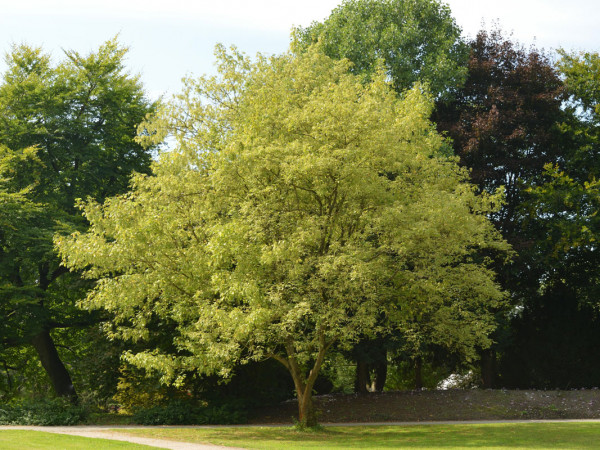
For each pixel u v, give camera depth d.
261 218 16.72
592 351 30.33
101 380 25.61
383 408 23.89
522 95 30.91
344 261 15.37
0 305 24.06
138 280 17.73
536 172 31.23
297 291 16.84
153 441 16.14
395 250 16.58
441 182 18.50
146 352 18.61
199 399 25.25
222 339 17.91
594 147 30.94
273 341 19.73
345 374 36.69
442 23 32.00
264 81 19.67
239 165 16.98
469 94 32.38
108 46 28.62
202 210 17.69
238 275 16.09
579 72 31.38
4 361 30.39
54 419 21.33
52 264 26.64
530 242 28.41
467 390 25.80
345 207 17.56
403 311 18.28
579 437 15.96
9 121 26.25
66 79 28.08
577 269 31.02
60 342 31.94
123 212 17.73
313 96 17.33
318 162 15.32
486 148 29.38
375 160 16.98
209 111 20.39
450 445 15.11
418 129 18.73
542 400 23.36
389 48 30.72
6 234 23.97
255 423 22.67
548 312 31.22
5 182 24.92
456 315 18.56
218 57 21.45
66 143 26.84
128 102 29.19
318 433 18.31
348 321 17.16
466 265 18.11
